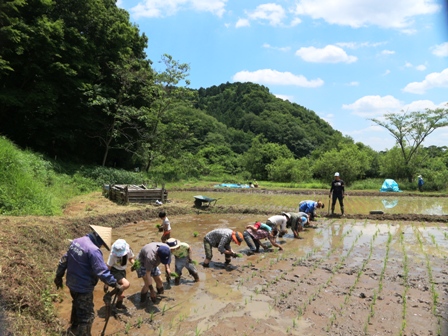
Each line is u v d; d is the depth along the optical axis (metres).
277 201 22.00
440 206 20.67
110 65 27.84
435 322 5.79
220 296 6.89
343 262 9.23
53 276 7.15
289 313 6.13
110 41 28.11
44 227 9.61
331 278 7.95
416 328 5.59
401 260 9.45
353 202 22.62
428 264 9.01
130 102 30.75
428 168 36.88
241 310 6.25
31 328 4.91
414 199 24.48
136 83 29.91
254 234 10.05
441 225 14.51
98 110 28.19
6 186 11.73
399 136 36.34
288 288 7.31
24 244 7.77
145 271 6.49
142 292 6.58
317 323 5.77
